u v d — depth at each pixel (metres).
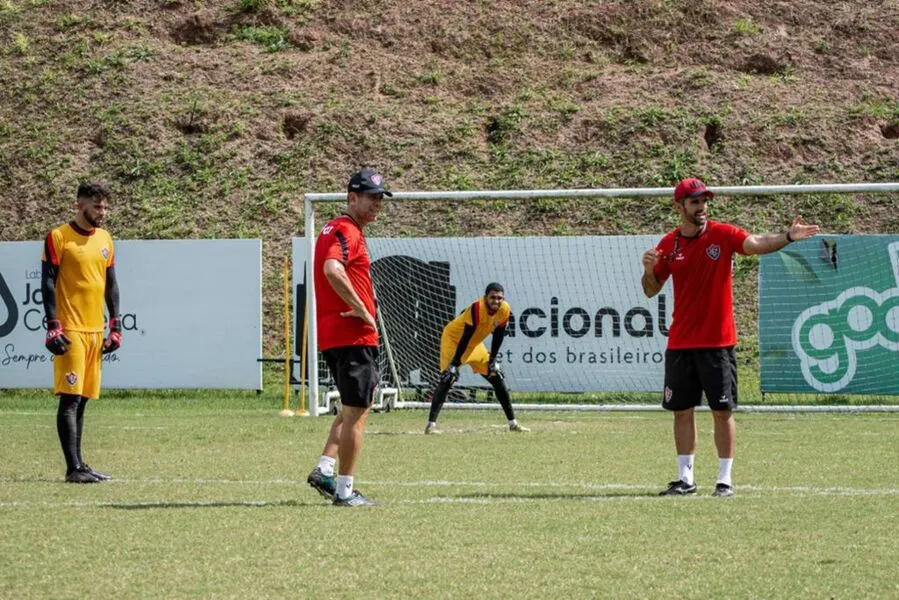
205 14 124.00
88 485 33.41
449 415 63.69
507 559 22.11
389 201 98.81
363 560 22.05
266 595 19.31
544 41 118.94
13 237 100.38
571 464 38.72
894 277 64.06
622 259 68.12
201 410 65.81
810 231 29.92
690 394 30.83
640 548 23.12
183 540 24.06
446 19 122.12
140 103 112.06
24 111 113.06
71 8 126.62
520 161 102.62
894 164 99.19
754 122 103.88
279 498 30.53
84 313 34.41
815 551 22.75
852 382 64.44
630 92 110.25
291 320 87.88
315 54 118.31
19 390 77.94
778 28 117.75
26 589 19.75
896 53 113.88
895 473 35.69
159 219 99.38
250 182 102.75
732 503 29.02
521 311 69.25
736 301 84.25
